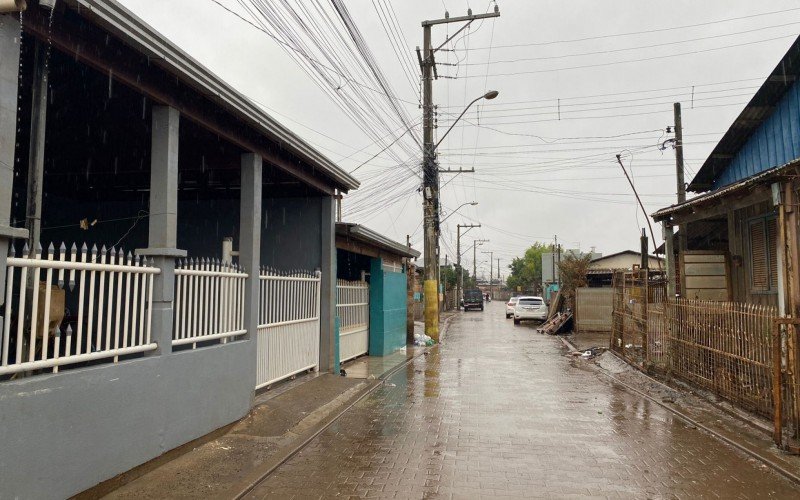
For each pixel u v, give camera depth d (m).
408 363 15.05
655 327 12.40
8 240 4.26
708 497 5.27
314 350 11.35
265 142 8.69
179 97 6.48
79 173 10.25
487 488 5.47
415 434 7.51
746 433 7.41
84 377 4.82
